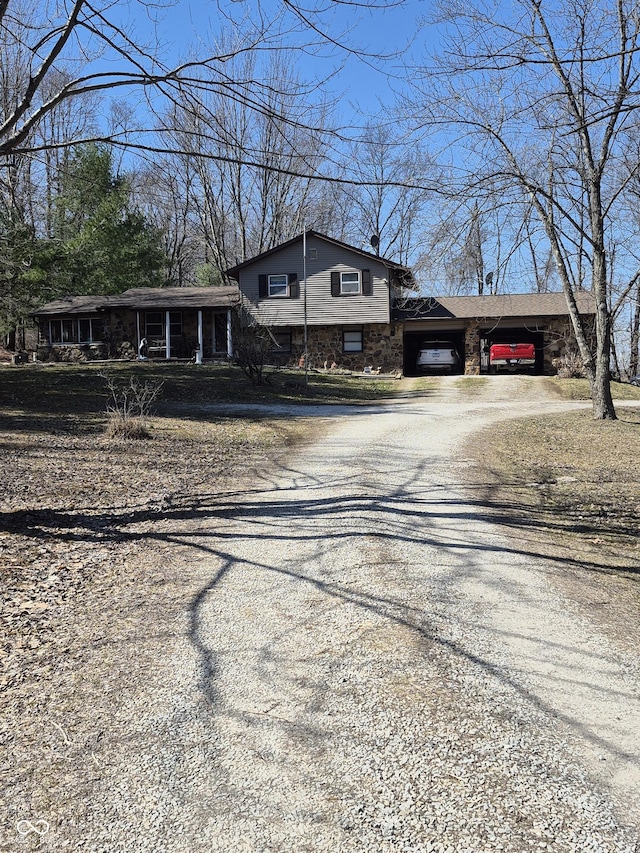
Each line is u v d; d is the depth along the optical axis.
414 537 6.07
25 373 21.94
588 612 4.51
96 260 28.92
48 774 2.72
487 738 2.92
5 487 7.84
